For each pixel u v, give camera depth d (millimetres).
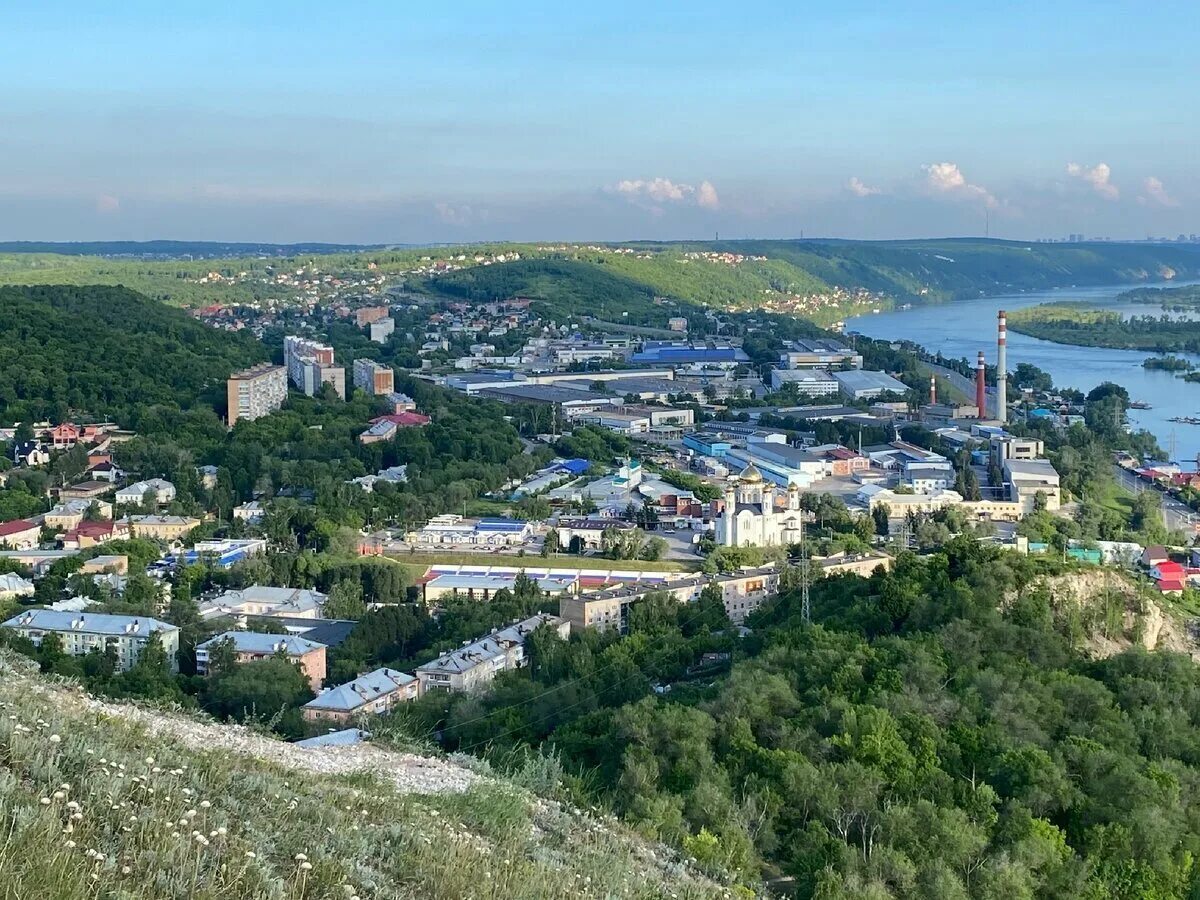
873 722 192500
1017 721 199875
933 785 180125
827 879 144750
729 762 188250
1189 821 181500
